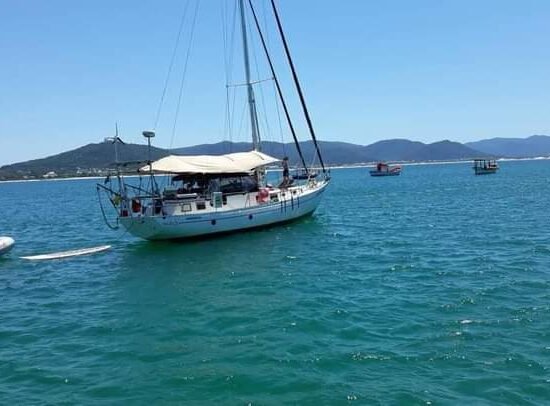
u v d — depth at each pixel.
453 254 20.66
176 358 10.59
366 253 21.92
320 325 12.21
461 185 79.12
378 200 54.59
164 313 14.04
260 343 11.22
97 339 12.09
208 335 11.98
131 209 25.08
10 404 8.73
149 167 25.25
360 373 9.39
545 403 8.11
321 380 9.16
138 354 10.94
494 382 8.80
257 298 15.09
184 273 19.28
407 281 16.36
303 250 23.19
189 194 26.19
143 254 23.81
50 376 9.90
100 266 21.47
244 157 29.47
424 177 124.88
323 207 47.75
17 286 18.19
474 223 30.73
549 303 13.02
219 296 15.57
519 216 33.25
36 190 132.75
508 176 107.44
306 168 36.19
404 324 11.98
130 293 16.59
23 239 32.16
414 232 28.08
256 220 28.55
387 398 8.38
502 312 12.45
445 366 9.52
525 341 10.53
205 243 25.88
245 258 21.70
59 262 22.72
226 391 8.95
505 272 16.75
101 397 8.92
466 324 11.72
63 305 15.42
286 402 8.43
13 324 13.55
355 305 13.80
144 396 8.90
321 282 16.78
